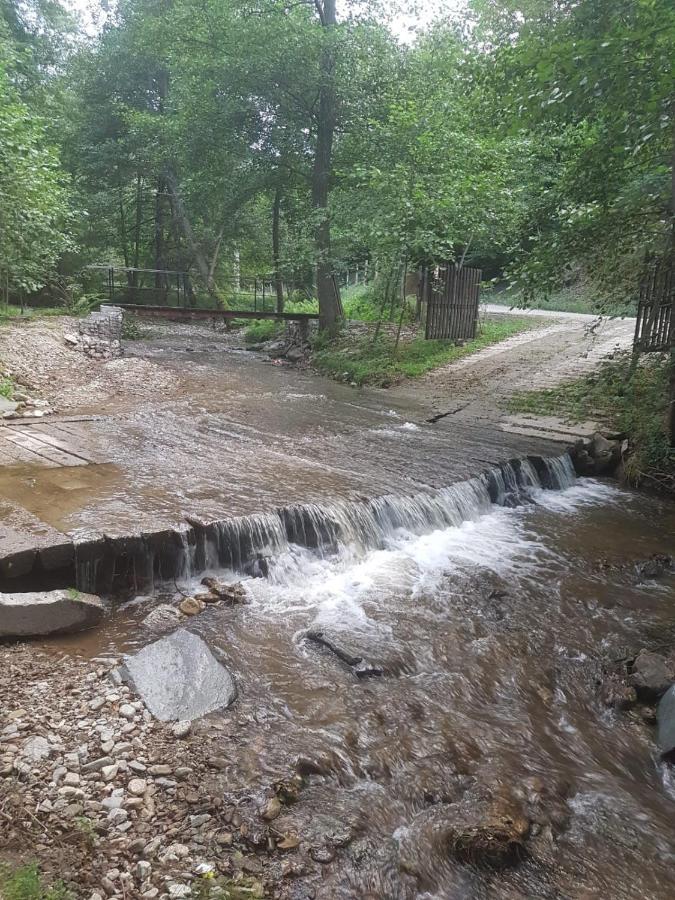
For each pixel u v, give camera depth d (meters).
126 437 9.47
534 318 20.33
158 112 28.34
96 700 3.98
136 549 5.55
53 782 3.27
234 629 5.12
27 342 14.38
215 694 4.17
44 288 21.77
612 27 7.99
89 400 11.88
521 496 9.09
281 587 5.95
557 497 9.39
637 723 4.43
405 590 6.05
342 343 18.55
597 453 10.54
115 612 5.25
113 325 17.39
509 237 16.66
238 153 20.34
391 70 17.94
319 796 3.46
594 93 8.35
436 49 17.47
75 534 5.48
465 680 4.71
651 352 10.89
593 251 10.62
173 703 4.02
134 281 29.95
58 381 12.88
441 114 16.05
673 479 9.66
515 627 5.52
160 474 7.70
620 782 3.85
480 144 15.75
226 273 32.53
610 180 10.30
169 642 4.51
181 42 20.25
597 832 3.45
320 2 19.30
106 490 6.95
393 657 4.87
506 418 11.99
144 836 3.02
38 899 2.49
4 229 13.85
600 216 9.98
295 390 14.34
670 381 10.06
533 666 4.98
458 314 16.80
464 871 3.12
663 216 9.55
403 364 15.91
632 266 10.62
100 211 27.41
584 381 13.10
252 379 15.50
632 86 8.12
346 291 29.30
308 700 4.30
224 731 3.87
